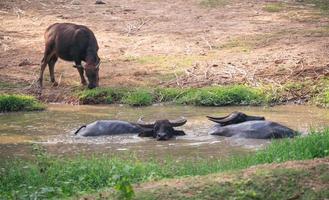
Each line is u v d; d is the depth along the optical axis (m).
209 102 18.44
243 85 19.61
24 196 9.59
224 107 18.22
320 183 9.21
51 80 20.48
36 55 23.66
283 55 22.31
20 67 22.27
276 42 24.31
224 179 9.37
